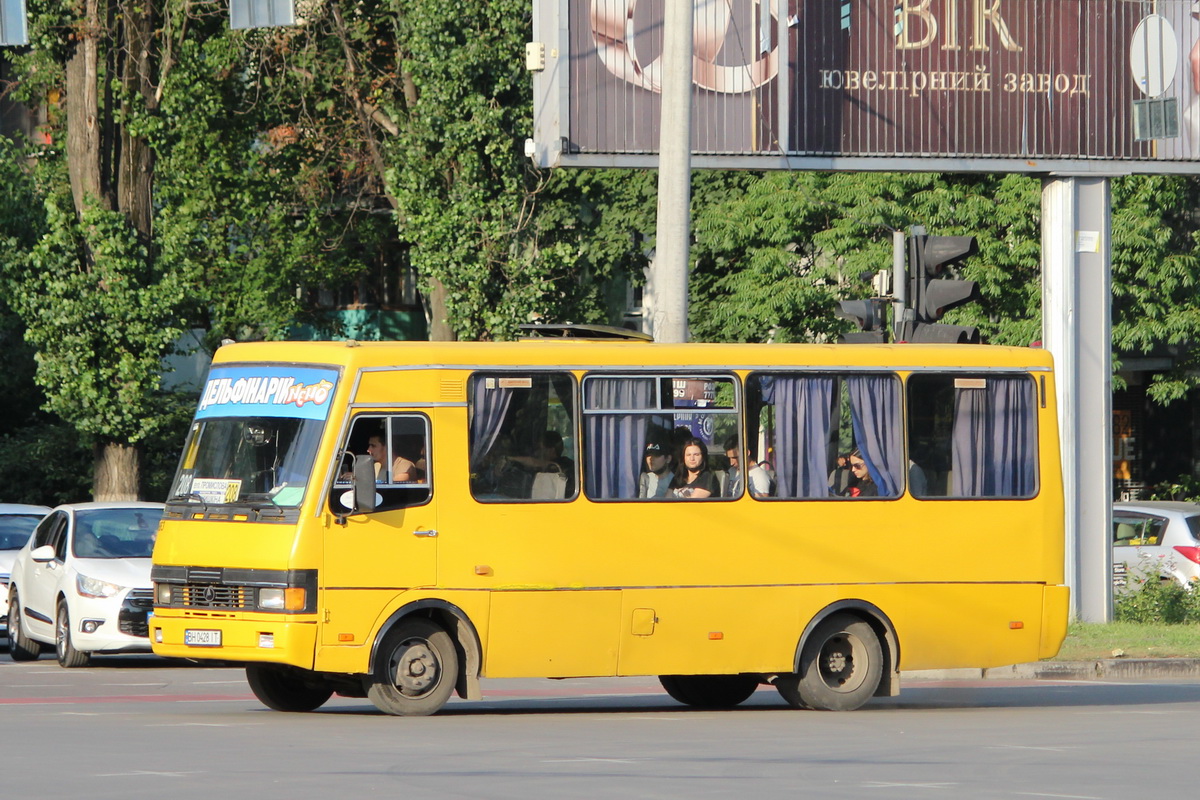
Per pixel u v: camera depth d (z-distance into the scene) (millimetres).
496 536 54688
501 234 131000
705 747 45750
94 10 121562
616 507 56094
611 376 56625
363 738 47344
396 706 53688
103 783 37312
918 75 85000
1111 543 88125
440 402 54625
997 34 85812
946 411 60594
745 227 128250
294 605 52312
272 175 144625
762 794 36312
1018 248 124125
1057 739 48812
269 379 55062
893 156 84625
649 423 56938
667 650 56438
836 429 59188
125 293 125500
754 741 47594
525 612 54844
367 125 142000
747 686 63000
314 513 52781
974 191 125250
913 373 60312
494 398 55219
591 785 37406
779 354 58875
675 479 57094
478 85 129250
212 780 37875
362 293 179250
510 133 130500
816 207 127125
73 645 80000
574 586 55406
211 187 138750
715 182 134125
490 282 133375
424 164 132000
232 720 52875
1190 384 150250
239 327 152125
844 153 84125
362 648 53062
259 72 134500
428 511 54094
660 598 56406
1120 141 87562
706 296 136625
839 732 50656
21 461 150000
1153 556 108625
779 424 58500
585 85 81688
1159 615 93250
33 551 84438
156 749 44188
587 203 142000
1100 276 88000
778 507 58062
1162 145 88125
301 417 54000
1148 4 87938
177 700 62969
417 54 128750
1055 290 87812
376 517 53438
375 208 160250
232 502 53875
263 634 52469
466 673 54312
